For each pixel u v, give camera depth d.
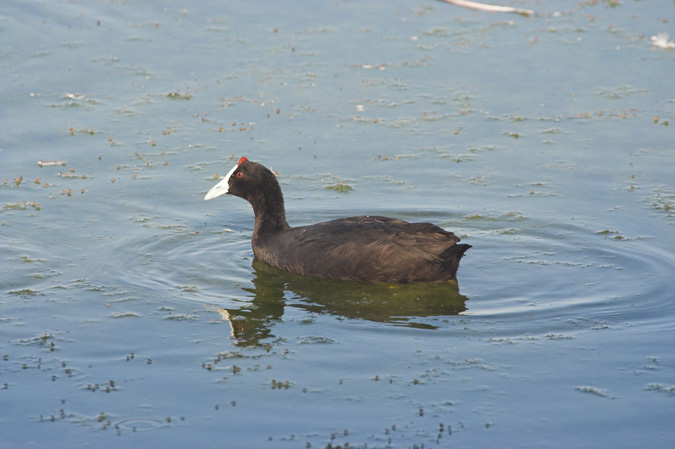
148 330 11.61
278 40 24.69
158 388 10.09
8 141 18.84
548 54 23.72
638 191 16.72
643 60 23.22
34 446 8.96
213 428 9.28
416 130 19.72
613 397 9.89
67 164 17.98
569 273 13.48
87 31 24.97
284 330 11.65
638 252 14.13
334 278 13.55
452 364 10.66
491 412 9.60
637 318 11.90
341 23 26.05
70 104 20.72
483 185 17.17
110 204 16.27
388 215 15.96
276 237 14.42
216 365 10.63
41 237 14.77
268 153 18.64
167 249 14.54
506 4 27.73
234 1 27.55
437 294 12.89
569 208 16.05
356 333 11.55
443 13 26.98
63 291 12.77
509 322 11.87
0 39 24.23
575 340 11.28
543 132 19.55
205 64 23.08
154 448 8.94
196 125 19.89
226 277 13.60
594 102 20.94
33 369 10.48
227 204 16.64
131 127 19.75
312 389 10.06
